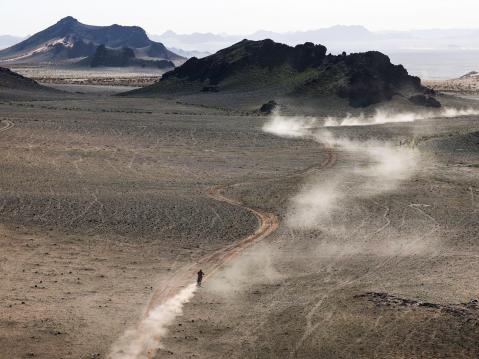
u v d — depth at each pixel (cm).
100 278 4209
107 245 4912
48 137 9844
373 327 3378
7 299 3769
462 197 6538
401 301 3697
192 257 4681
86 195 6259
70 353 3139
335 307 3666
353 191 6806
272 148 9838
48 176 7194
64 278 4184
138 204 5956
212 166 8262
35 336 3297
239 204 6222
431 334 3284
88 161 8262
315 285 4053
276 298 3844
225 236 5194
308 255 4703
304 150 9700
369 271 4312
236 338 3306
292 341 3262
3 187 6494
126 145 9588
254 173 7831
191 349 3197
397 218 5722
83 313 3606
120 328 3425
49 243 4909
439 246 4891
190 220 5556
